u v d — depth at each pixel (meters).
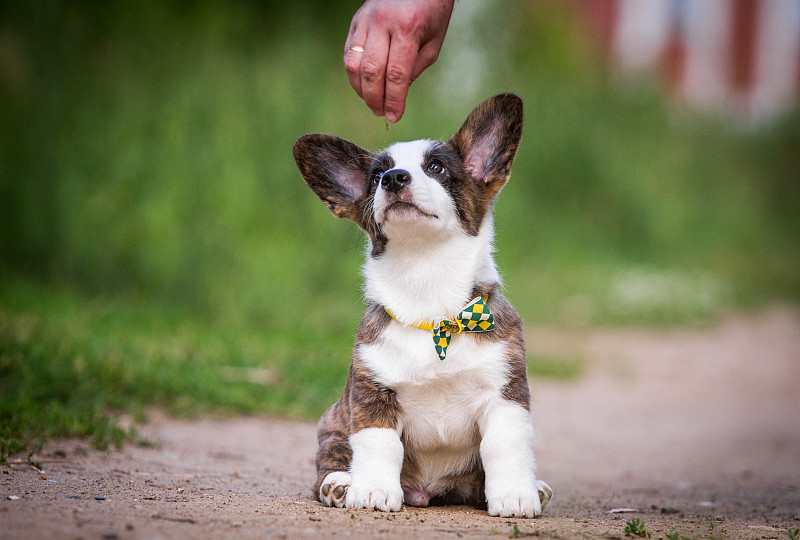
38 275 11.22
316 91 12.59
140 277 10.95
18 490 3.61
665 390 9.81
